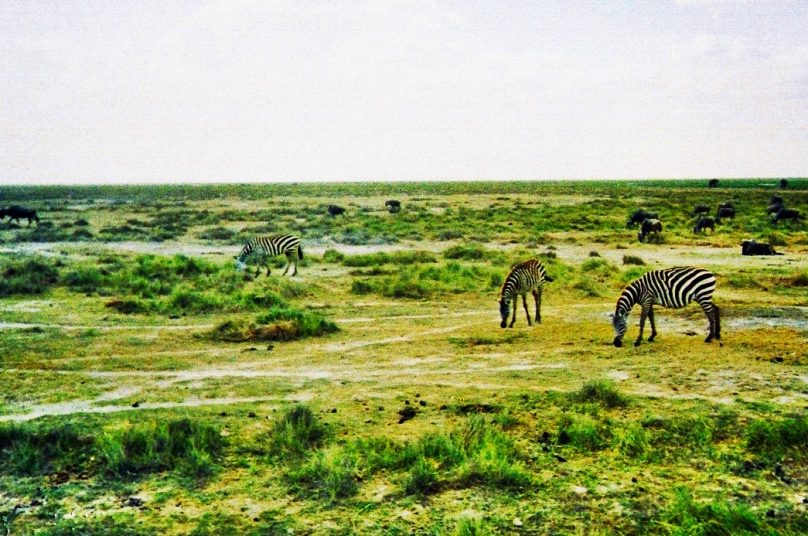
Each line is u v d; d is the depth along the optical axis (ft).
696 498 22.50
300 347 44.98
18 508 22.08
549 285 68.74
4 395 34.04
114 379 37.22
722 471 24.64
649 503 22.20
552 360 40.78
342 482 23.61
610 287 68.59
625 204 209.56
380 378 37.42
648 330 48.49
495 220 155.02
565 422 29.07
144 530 20.61
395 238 118.11
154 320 53.06
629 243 112.68
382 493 23.17
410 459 25.32
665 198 247.91
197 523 21.11
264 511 21.90
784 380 35.22
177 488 23.62
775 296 61.41
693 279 43.37
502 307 49.96
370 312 57.52
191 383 36.50
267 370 39.24
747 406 31.09
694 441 27.20
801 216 145.69
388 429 29.09
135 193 333.42
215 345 45.44
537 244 112.47
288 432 27.48
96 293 64.85
